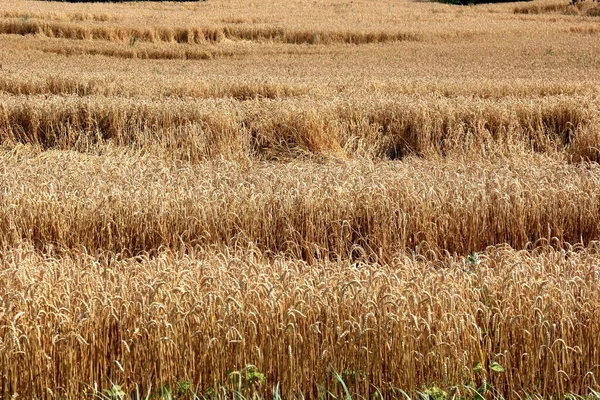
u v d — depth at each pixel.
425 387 6.45
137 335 6.50
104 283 7.42
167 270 7.54
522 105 17.88
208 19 52.84
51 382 6.46
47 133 17.47
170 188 11.46
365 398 6.50
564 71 30.50
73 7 59.56
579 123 16.92
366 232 10.85
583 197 11.09
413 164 14.96
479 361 6.68
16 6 56.94
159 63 36.28
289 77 26.30
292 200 10.88
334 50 43.09
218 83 23.28
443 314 6.66
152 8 62.34
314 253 10.62
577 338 6.77
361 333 6.36
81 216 10.65
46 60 35.34
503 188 11.43
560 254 8.48
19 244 9.56
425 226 10.63
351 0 72.69
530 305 6.91
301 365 6.56
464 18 58.28
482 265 8.14
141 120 17.52
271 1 69.50
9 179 11.89
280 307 6.69
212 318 6.63
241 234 10.55
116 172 12.80
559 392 6.54
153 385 6.54
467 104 17.97
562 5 64.31
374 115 17.81
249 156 16.34
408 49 43.19
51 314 6.71
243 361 6.55
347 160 15.22
